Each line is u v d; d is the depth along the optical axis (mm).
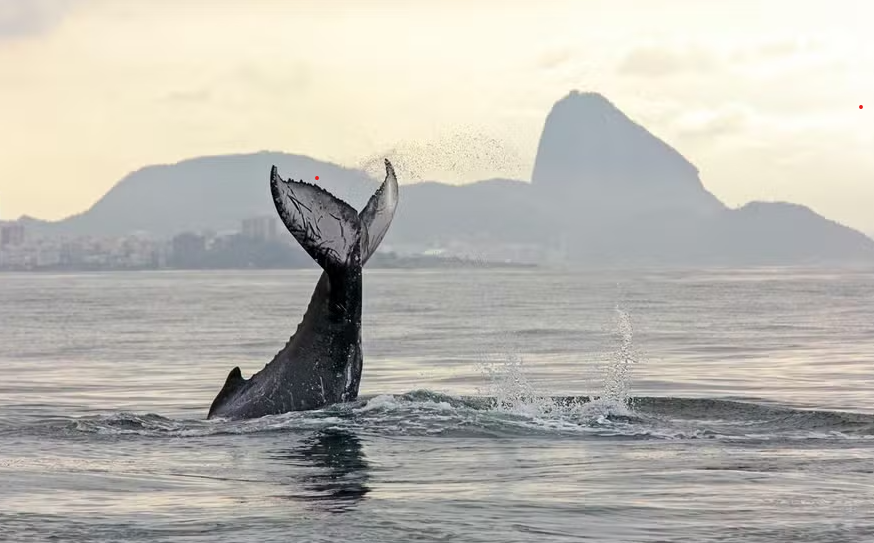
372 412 45875
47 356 98250
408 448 40062
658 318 160125
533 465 37000
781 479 34281
